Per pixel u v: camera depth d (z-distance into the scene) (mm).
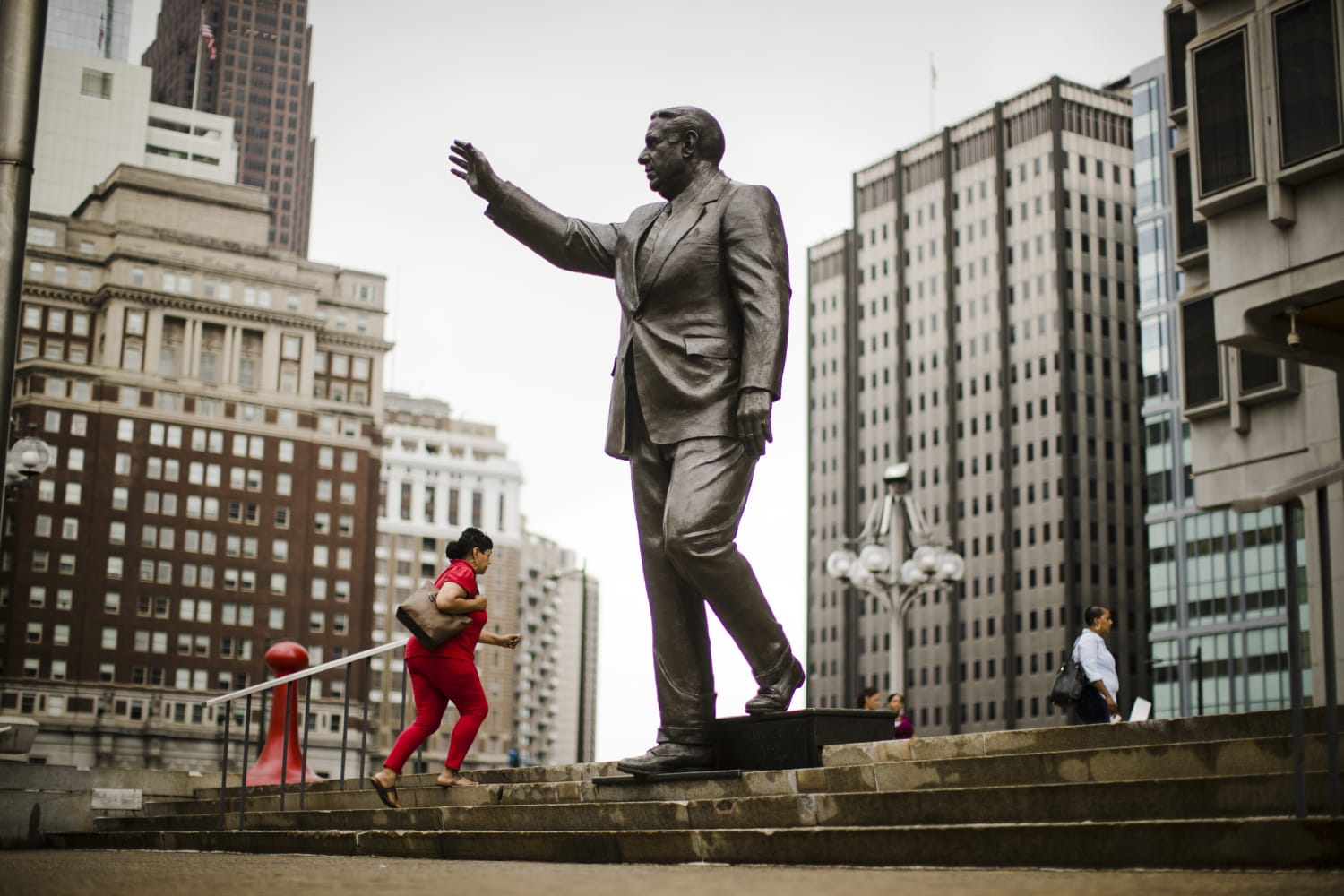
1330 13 18984
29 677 105500
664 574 9633
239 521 114750
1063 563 118562
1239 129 20156
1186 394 26391
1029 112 127500
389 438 164500
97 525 109562
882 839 6398
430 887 5348
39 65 9938
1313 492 5824
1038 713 118312
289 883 5676
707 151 10008
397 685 155625
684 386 9516
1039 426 122500
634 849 7516
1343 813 5766
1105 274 125375
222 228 117938
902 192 137125
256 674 113000
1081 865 5758
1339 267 18953
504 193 10250
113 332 112188
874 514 28922
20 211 9703
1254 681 87438
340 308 122938
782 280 9586
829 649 138250
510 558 168750
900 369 134750
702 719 9477
